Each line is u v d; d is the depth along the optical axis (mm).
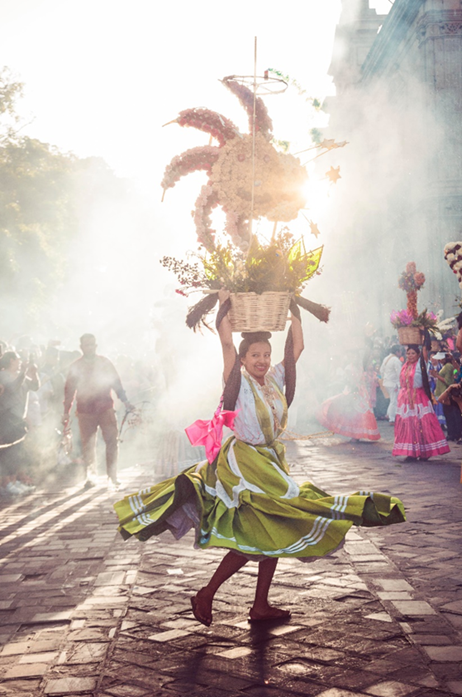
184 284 4301
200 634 3943
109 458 9945
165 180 4672
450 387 9070
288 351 4387
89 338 9906
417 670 3393
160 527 4062
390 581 4766
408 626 3939
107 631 4023
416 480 9250
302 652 3652
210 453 4047
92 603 4527
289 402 4352
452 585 4664
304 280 4395
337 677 3350
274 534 3844
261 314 4133
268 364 4219
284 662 3543
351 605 4332
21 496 9188
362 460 11570
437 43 31062
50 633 4039
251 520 3898
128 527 3969
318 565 5234
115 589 4816
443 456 11961
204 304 4238
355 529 6387
